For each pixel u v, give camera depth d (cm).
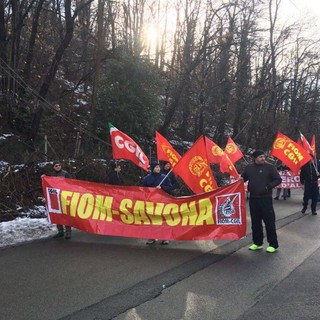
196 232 795
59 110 1920
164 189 906
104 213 836
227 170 1186
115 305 505
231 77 2944
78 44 2561
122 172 1608
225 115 2745
